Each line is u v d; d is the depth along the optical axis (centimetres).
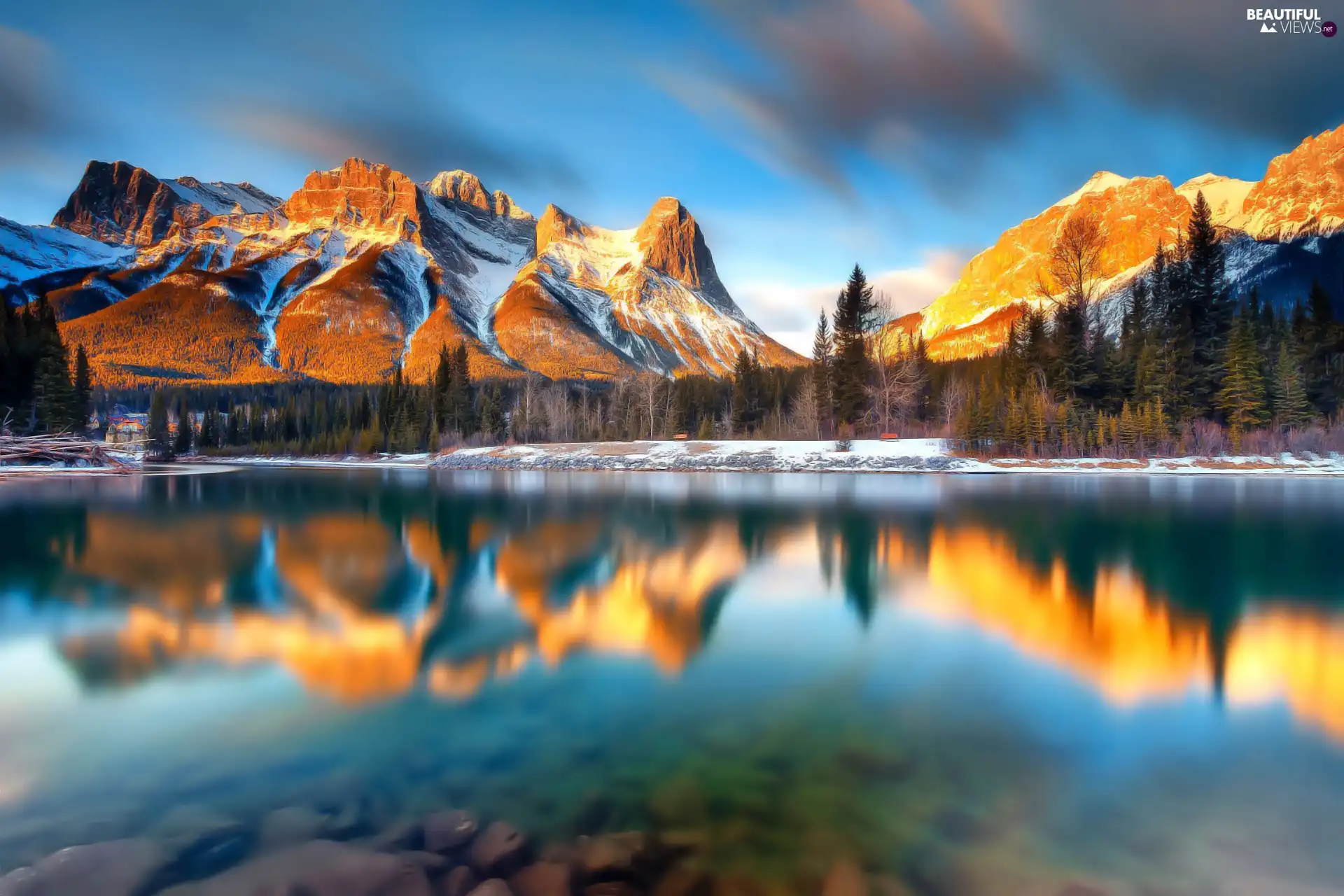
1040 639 930
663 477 4491
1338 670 804
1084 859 446
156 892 410
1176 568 1389
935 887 417
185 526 2062
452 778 550
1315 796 524
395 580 1302
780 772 560
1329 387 5556
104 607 1100
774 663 835
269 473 5700
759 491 3278
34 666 820
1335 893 412
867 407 6612
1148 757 589
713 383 11531
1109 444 4828
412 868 431
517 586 1256
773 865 437
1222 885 421
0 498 3092
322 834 472
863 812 502
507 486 3859
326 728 647
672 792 529
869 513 2338
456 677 787
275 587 1241
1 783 543
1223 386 5125
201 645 901
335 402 12875
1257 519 2119
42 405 5947
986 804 514
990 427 5034
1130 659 846
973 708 695
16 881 421
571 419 9706
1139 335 6178
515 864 436
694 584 1268
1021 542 1708
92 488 3762
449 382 10112
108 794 526
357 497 3111
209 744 610
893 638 935
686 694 734
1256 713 685
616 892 408
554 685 761
